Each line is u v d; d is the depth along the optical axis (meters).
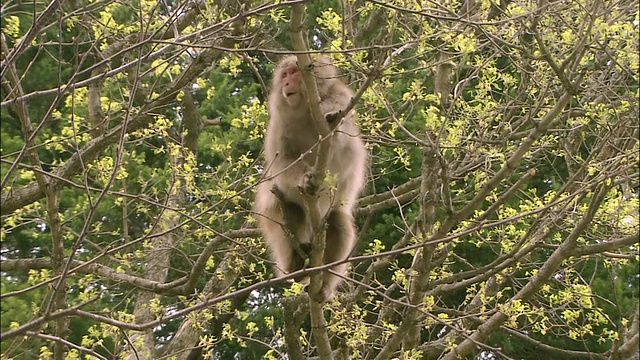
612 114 8.67
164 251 12.30
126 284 12.62
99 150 9.57
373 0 5.89
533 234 9.12
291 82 7.17
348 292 10.62
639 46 7.12
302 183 6.23
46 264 11.41
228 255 11.42
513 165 7.25
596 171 8.09
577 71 8.09
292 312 10.19
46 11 5.89
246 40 8.66
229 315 13.59
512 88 10.70
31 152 8.27
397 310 10.48
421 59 9.16
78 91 9.10
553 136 9.50
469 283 8.62
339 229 7.88
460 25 7.79
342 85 7.44
